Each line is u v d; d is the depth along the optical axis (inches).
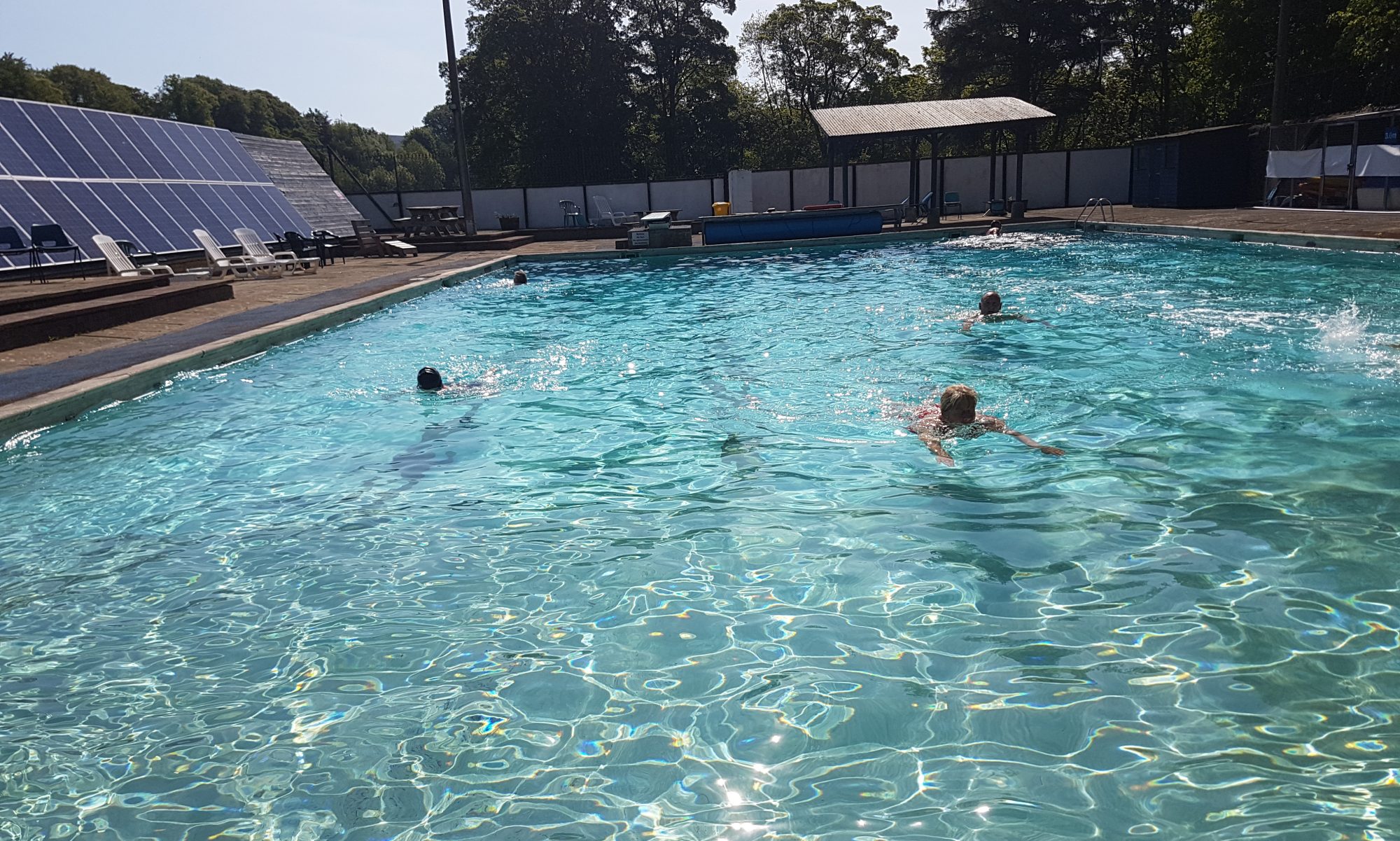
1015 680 127.0
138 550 191.3
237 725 125.3
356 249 897.5
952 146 2070.6
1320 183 835.4
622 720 122.0
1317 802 99.4
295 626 154.9
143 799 109.9
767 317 465.7
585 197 1219.2
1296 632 136.1
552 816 103.3
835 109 1007.0
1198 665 128.5
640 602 157.9
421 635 149.4
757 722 120.0
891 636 141.4
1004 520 187.3
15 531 203.6
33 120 680.4
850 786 106.0
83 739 123.3
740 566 171.0
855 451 239.5
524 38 1811.0
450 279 646.5
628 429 272.4
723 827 100.1
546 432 272.4
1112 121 2106.3
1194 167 1023.0
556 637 146.8
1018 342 367.2
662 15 1935.3
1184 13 1755.7
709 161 2098.9
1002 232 863.1
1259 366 308.2
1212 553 165.9
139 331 424.5
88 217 649.0
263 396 324.2
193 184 831.1
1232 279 505.7
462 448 259.3
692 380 331.6
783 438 254.2
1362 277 480.4
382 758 116.1
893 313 456.1
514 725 122.0
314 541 193.8
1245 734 112.2
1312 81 1224.2
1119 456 225.0
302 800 108.3
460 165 985.5
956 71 1859.0
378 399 317.4
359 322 484.1
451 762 114.6
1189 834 95.3
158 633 154.3
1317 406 259.4
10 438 266.5
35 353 368.8
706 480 222.2
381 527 200.2
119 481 236.4
